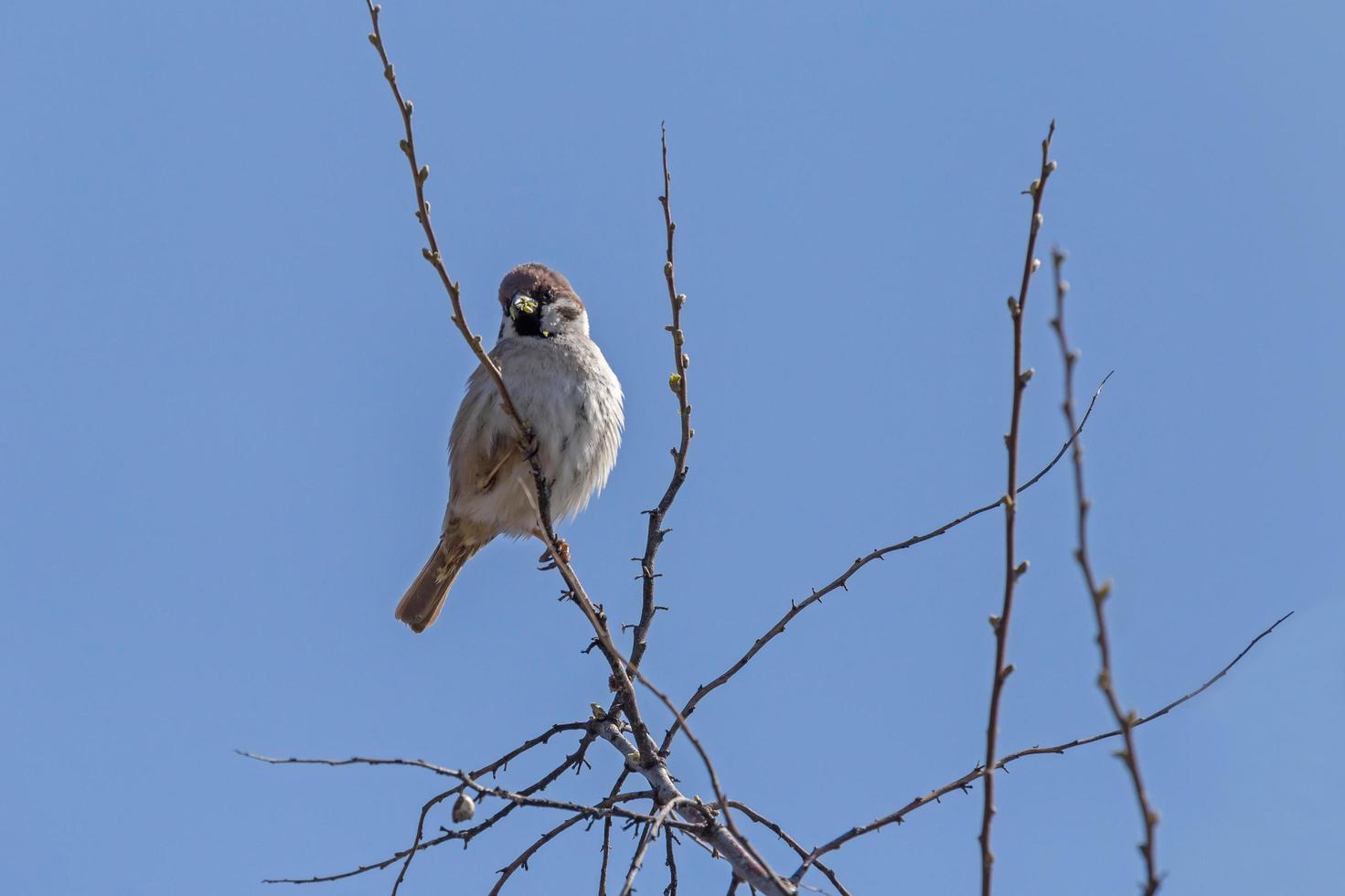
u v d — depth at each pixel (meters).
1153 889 5.15
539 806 8.02
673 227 9.93
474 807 7.91
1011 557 5.86
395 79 8.01
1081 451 5.30
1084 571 5.25
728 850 8.30
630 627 10.16
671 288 9.93
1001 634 5.88
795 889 7.09
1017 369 5.83
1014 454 5.81
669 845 9.13
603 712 9.87
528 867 8.53
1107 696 5.22
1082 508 5.27
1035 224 5.88
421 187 8.26
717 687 9.88
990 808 5.89
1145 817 5.19
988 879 5.87
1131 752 5.21
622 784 9.62
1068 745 8.34
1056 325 5.43
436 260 8.47
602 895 9.13
